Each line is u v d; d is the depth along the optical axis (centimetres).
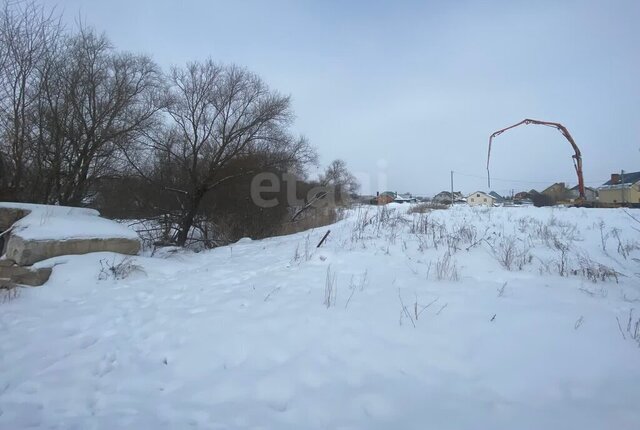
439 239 1009
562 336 452
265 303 611
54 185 1477
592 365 394
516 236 1071
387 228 1276
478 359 413
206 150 2055
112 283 825
